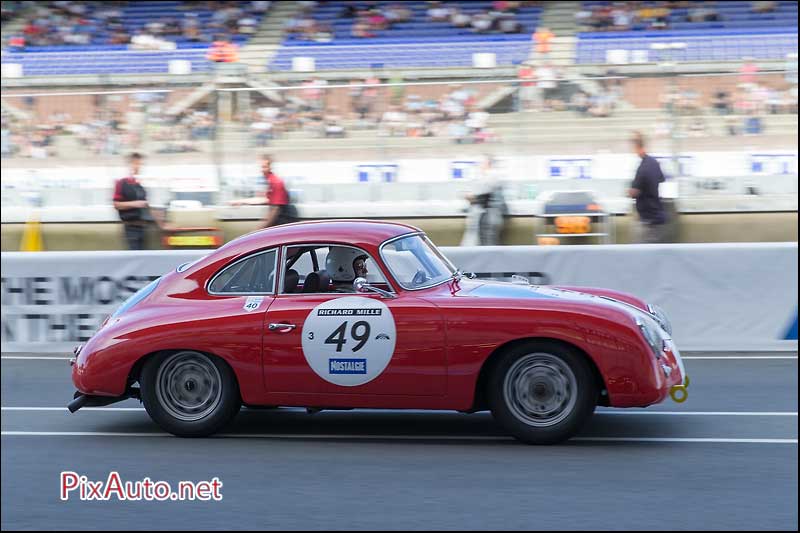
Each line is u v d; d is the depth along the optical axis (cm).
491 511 795
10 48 4172
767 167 2184
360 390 1002
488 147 2230
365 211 2275
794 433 1053
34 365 1550
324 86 2253
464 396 985
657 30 3725
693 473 899
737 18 3766
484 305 984
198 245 2244
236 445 1028
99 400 1065
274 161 2275
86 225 2330
